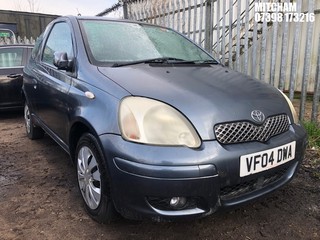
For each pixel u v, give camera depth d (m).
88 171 2.48
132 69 2.60
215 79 2.60
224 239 2.29
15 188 3.10
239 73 2.97
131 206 2.04
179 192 1.93
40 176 3.38
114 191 2.10
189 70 2.77
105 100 2.26
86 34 2.99
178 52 3.29
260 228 2.41
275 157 2.22
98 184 2.39
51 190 3.05
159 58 3.01
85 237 2.32
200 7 5.62
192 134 2.01
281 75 4.58
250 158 2.08
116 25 3.29
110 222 2.44
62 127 3.00
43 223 2.50
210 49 5.66
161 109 2.07
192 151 1.96
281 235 2.33
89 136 2.36
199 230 2.38
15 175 3.42
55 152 4.12
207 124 2.05
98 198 2.38
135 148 1.98
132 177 1.97
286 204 2.73
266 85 2.78
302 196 2.86
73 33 3.05
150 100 2.12
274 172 2.28
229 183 2.03
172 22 6.24
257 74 7.07
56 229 2.42
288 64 7.38
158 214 2.00
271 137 2.27
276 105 2.43
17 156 3.99
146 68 2.67
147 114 2.04
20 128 5.41
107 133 2.12
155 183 1.92
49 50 3.71
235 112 2.16
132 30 3.30
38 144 4.46
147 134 2.00
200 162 1.94
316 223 2.47
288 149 2.32
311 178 3.18
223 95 2.28
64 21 3.45
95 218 2.48
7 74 5.81
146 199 1.98
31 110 4.25
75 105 2.57
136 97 2.15
